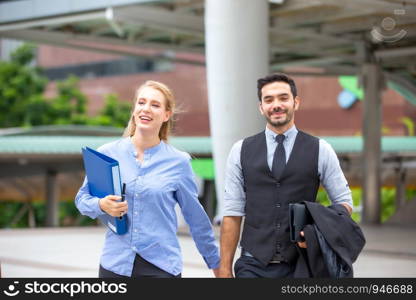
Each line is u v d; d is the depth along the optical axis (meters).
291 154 4.62
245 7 15.84
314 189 4.62
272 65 33.38
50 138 35.94
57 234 19.47
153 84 4.55
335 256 4.25
